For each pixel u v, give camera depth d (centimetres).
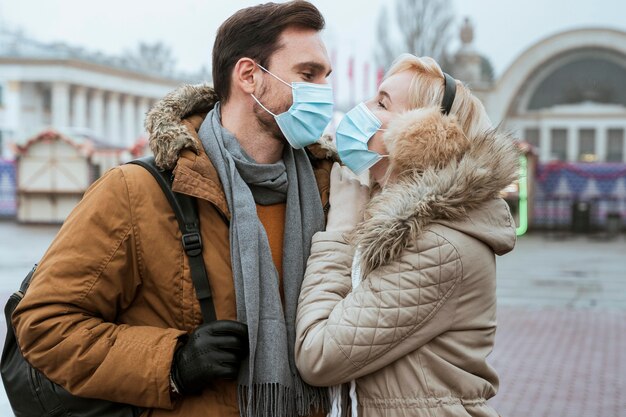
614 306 1079
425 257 188
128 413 189
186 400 189
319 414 202
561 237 2297
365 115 208
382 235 188
